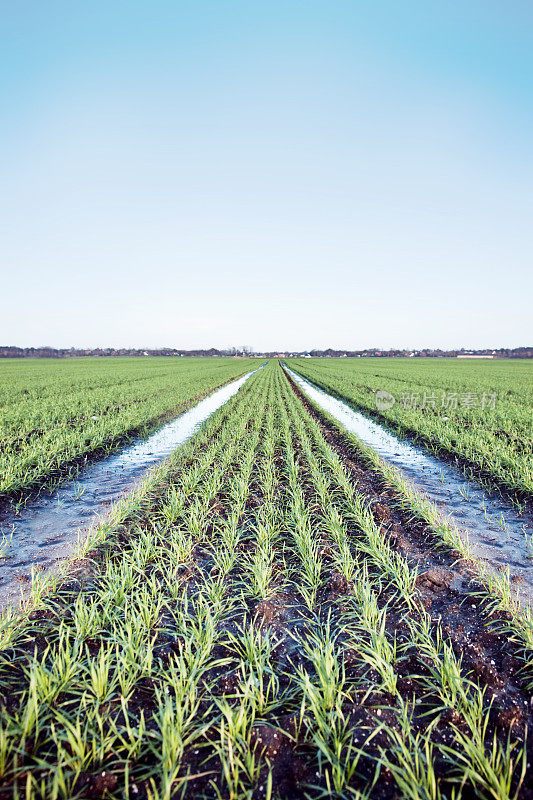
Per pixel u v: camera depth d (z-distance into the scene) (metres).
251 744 2.79
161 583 4.51
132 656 3.33
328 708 3.02
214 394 26.83
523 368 59.56
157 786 2.54
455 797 2.46
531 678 3.31
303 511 6.76
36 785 2.34
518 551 5.69
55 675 3.13
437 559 5.39
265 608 4.24
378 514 6.90
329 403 22.84
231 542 5.63
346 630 3.80
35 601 4.08
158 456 11.45
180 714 2.78
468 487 8.74
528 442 11.40
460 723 2.93
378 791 2.51
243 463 9.85
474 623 4.05
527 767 2.61
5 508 7.20
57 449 9.91
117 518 6.20
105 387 26.55
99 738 2.75
